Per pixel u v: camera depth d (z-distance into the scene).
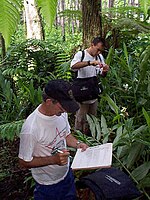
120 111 2.83
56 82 1.73
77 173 2.60
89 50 3.41
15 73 4.69
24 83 4.38
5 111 3.81
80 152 1.98
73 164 1.86
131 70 3.38
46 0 0.60
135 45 4.94
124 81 3.79
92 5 3.99
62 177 1.94
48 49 5.85
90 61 3.34
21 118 3.76
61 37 9.91
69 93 1.71
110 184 1.80
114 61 4.27
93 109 3.65
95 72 3.47
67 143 2.06
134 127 2.89
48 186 1.94
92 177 1.89
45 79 4.95
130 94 3.53
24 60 5.61
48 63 5.66
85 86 3.45
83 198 2.32
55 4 0.61
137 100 3.46
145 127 2.38
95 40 3.37
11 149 3.77
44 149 1.81
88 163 1.83
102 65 3.33
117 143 2.35
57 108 1.72
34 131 1.75
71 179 2.03
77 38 9.41
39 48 5.89
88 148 2.01
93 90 3.48
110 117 3.35
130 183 1.84
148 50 3.27
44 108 1.75
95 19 4.07
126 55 3.42
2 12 0.56
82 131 3.64
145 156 2.69
